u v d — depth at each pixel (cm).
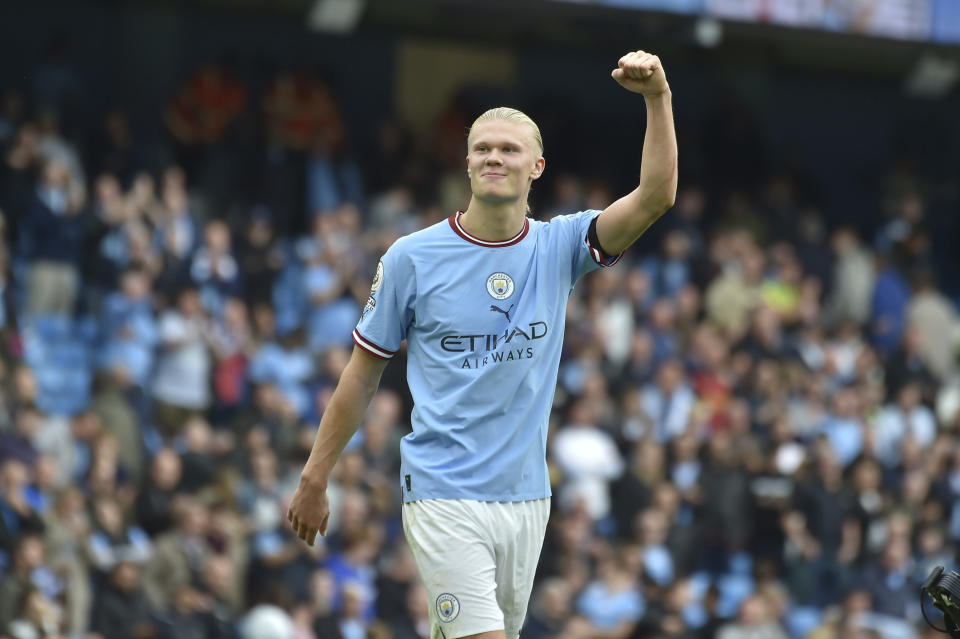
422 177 2427
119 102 2600
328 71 2477
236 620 1476
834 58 3019
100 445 1552
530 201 2436
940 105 3131
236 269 2055
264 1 2706
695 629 1620
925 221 3003
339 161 2414
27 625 1332
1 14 2547
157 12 2616
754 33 2461
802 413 2064
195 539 1488
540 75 2892
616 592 1634
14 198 2016
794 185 2716
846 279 2486
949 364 2445
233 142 2314
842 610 1758
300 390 1873
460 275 609
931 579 643
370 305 619
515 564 616
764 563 1697
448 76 2844
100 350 1919
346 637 1484
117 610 1414
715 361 2067
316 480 620
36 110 2244
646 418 1931
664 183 604
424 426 612
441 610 604
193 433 1641
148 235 1998
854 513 1866
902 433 2138
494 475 606
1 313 1834
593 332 2044
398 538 1619
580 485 1816
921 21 2556
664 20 2408
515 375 609
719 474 1833
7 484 1430
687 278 2320
